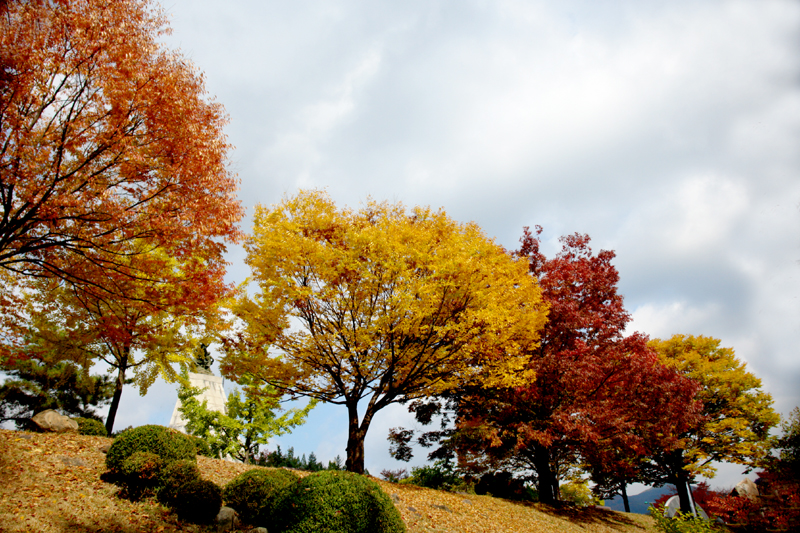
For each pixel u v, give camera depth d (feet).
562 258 69.46
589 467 64.69
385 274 37.19
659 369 57.21
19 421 49.11
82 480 25.57
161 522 22.80
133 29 27.53
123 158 27.37
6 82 24.17
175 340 45.09
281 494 25.57
